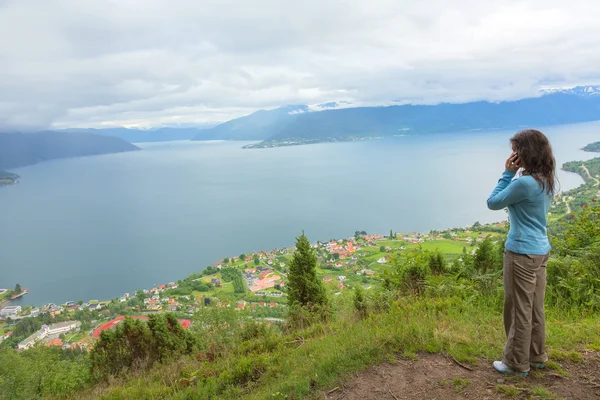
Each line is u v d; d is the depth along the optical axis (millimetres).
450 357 4055
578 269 5516
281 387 4199
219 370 5641
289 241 71875
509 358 3467
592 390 3164
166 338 8641
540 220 3258
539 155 3158
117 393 6055
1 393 7836
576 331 4180
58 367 8836
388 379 3846
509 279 3363
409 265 7750
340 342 5078
